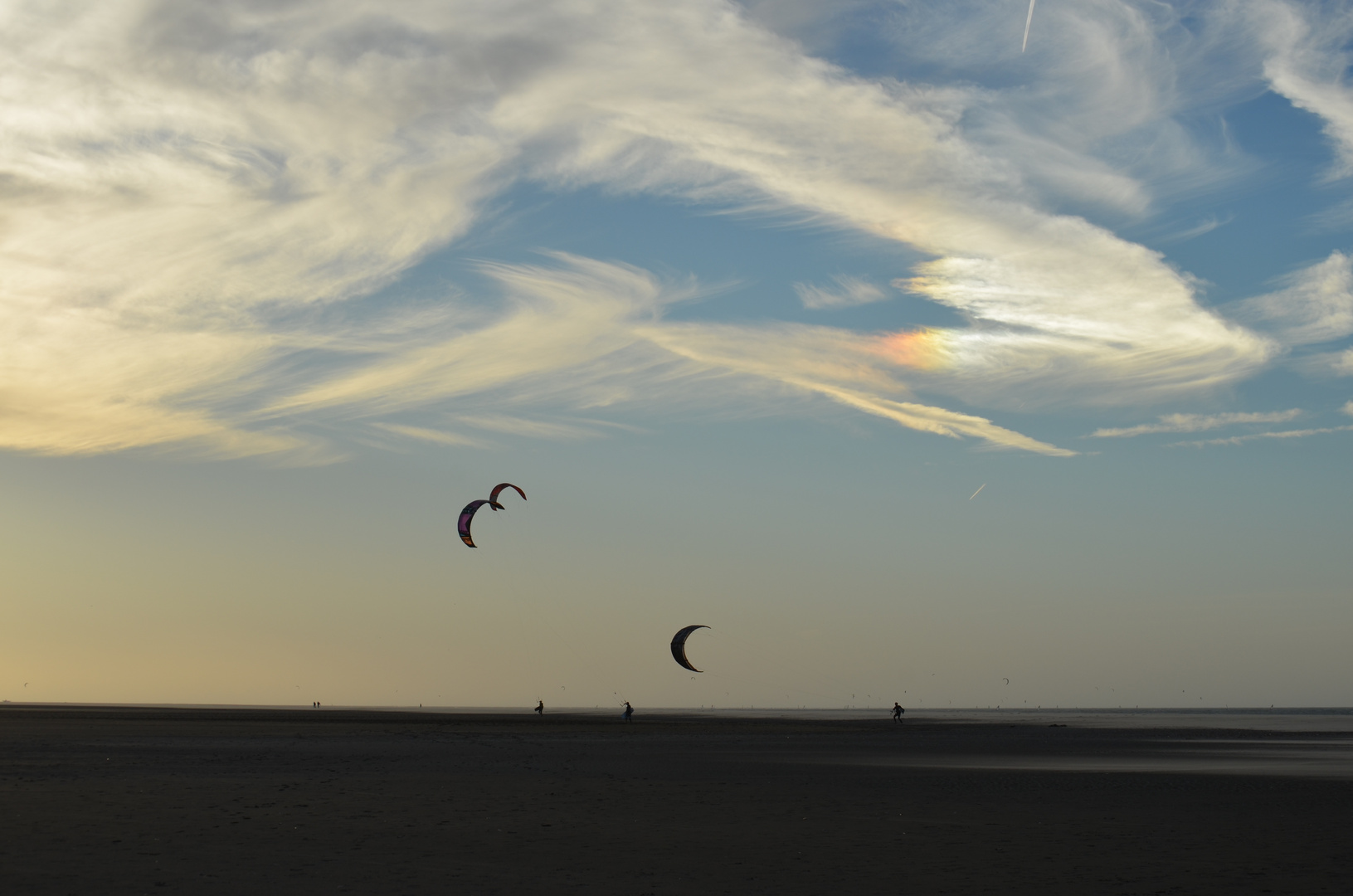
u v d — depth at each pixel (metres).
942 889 12.42
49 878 12.05
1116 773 29.81
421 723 72.19
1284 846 15.81
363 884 12.23
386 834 16.03
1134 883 12.91
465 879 12.60
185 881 12.09
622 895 11.91
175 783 23.25
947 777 27.89
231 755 33.62
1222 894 12.27
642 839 15.99
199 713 109.38
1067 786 25.42
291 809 18.86
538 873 13.10
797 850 15.15
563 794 22.36
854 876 13.17
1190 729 79.12
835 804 21.11
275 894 11.55
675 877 12.99
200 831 15.83
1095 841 16.22
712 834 16.64
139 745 38.31
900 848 15.39
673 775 28.00
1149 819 19.06
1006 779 27.50
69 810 17.88
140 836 15.18
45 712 109.69
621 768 30.25
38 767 27.19
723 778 27.03
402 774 27.02
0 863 12.85
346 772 27.27
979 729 75.31
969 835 16.86
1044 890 12.42
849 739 54.41
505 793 22.39
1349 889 12.65
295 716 99.38
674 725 77.31
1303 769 32.03
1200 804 21.64
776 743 49.06
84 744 38.31
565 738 50.88
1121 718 152.25
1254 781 27.39
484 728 65.00
